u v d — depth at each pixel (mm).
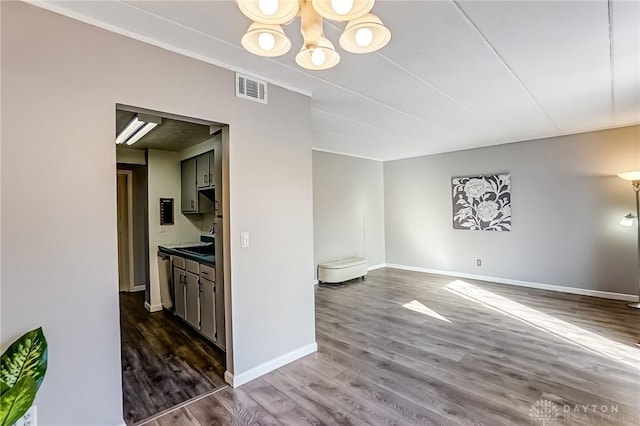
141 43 2004
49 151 1692
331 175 6207
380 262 7234
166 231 4508
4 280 1570
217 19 1837
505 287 5320
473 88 2959
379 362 2818
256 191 2604
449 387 2400
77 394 1759
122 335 3498
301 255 2959
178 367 2779
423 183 6648
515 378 2510
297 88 2896
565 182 4918
